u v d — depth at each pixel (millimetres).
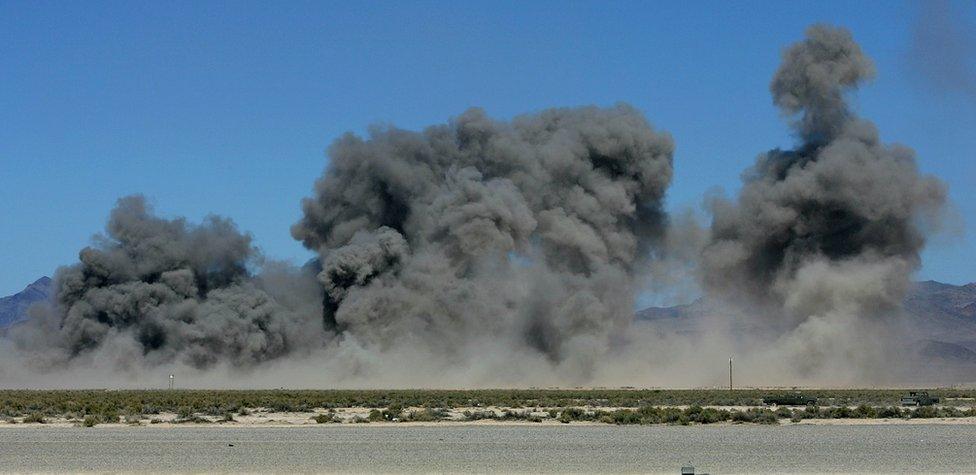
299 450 49062
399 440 53469
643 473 41125
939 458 45500
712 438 53969
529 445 50875
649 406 81812
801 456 46250
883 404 86625
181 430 60125
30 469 42781
